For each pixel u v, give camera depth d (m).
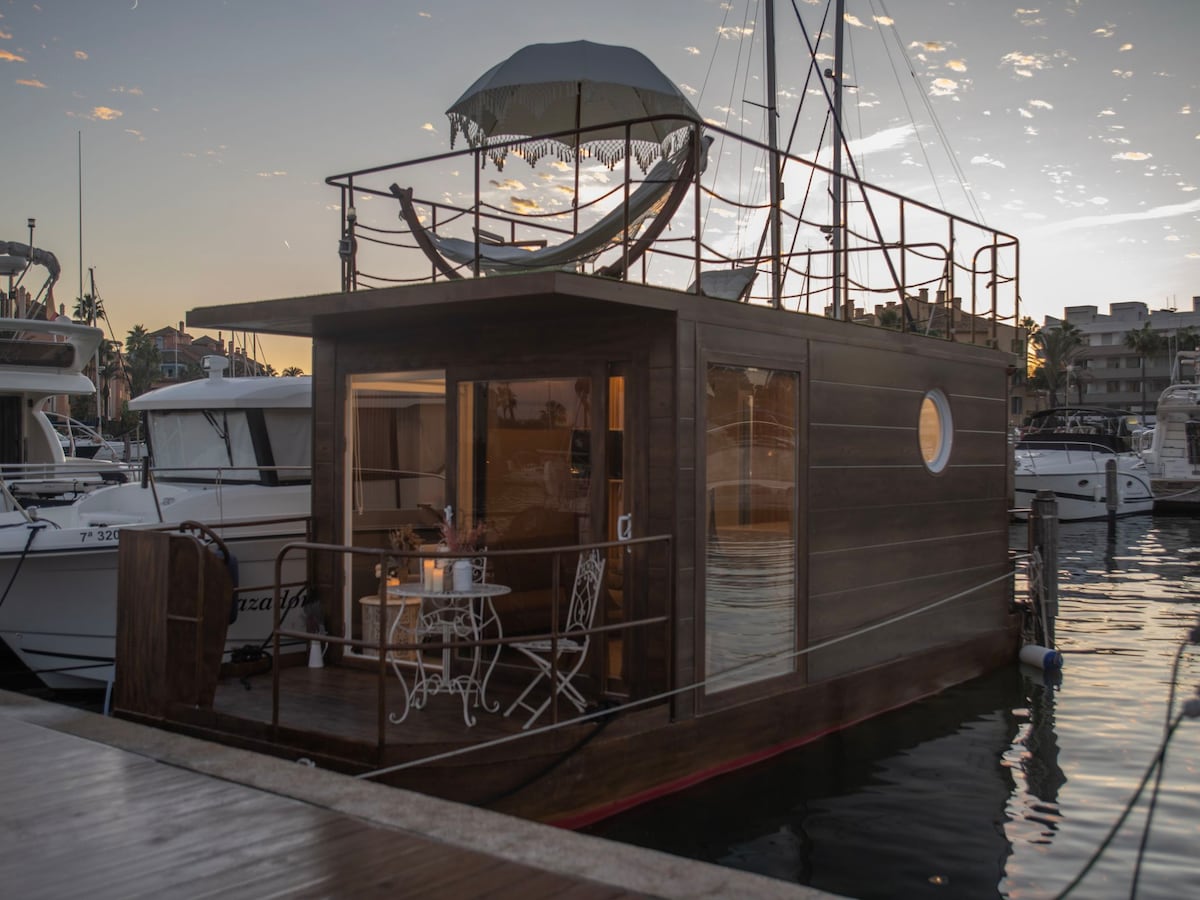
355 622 7.92
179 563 6.51
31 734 5.37
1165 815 6.84
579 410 6.75
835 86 17.58
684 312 6.44
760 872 5.83
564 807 5.88
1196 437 35.09
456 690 6.33
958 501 9.64
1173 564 20.77
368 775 5.54
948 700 9.26
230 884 3.47
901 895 5.61
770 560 7.28
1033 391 85.44
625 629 6.57
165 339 81.06
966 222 9.77
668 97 8.16
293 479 10.86
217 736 6.24
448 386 7.28
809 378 7.59
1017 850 6.23
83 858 3.71
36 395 13.59
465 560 6.20
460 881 3.48
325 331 7.83
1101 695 9.75
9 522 9.92
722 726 6.80
